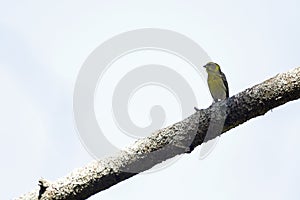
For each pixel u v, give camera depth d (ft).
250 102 22.26
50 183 21.33
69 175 21.54
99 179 21.39
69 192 21.20
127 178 21.94
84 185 21.29
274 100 22.16
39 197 21.15
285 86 22.04
